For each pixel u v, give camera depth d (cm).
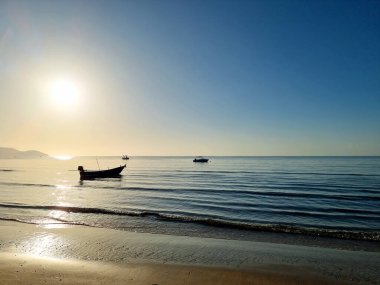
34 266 1018
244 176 6209
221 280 924
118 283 873
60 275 930
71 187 4250
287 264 1105
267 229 1705
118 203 2738
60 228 1728
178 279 921
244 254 1240
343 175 6144
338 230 1736
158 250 1297
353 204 2678
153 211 2328
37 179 5997
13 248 1315
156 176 6444
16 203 2695
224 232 1666
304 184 4400
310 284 915
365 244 1424
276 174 6644
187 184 4581
